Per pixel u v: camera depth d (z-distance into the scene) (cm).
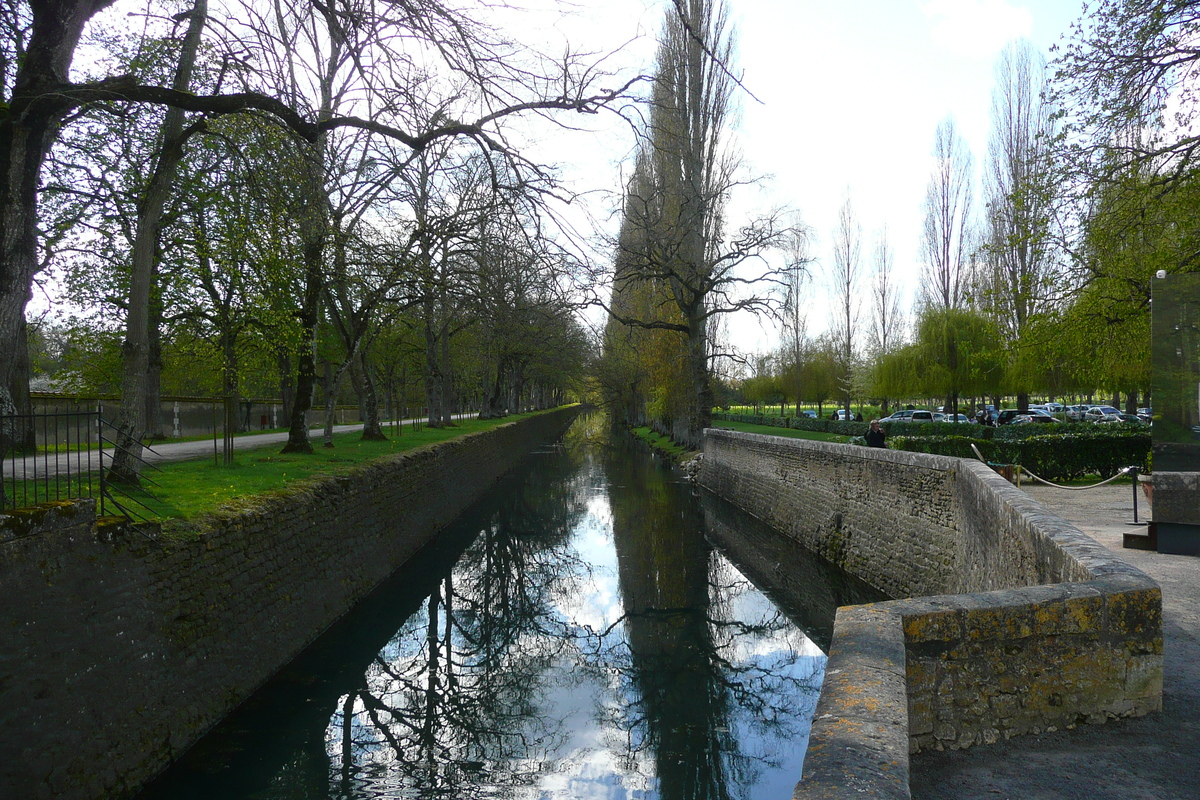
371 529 1323
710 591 1391
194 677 707
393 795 680
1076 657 363
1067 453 1566
